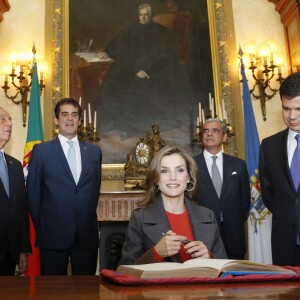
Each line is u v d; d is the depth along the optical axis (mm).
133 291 972
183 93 5195
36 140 4336
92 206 2984
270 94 5203
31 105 4461
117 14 5426
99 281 1177
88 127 4758
